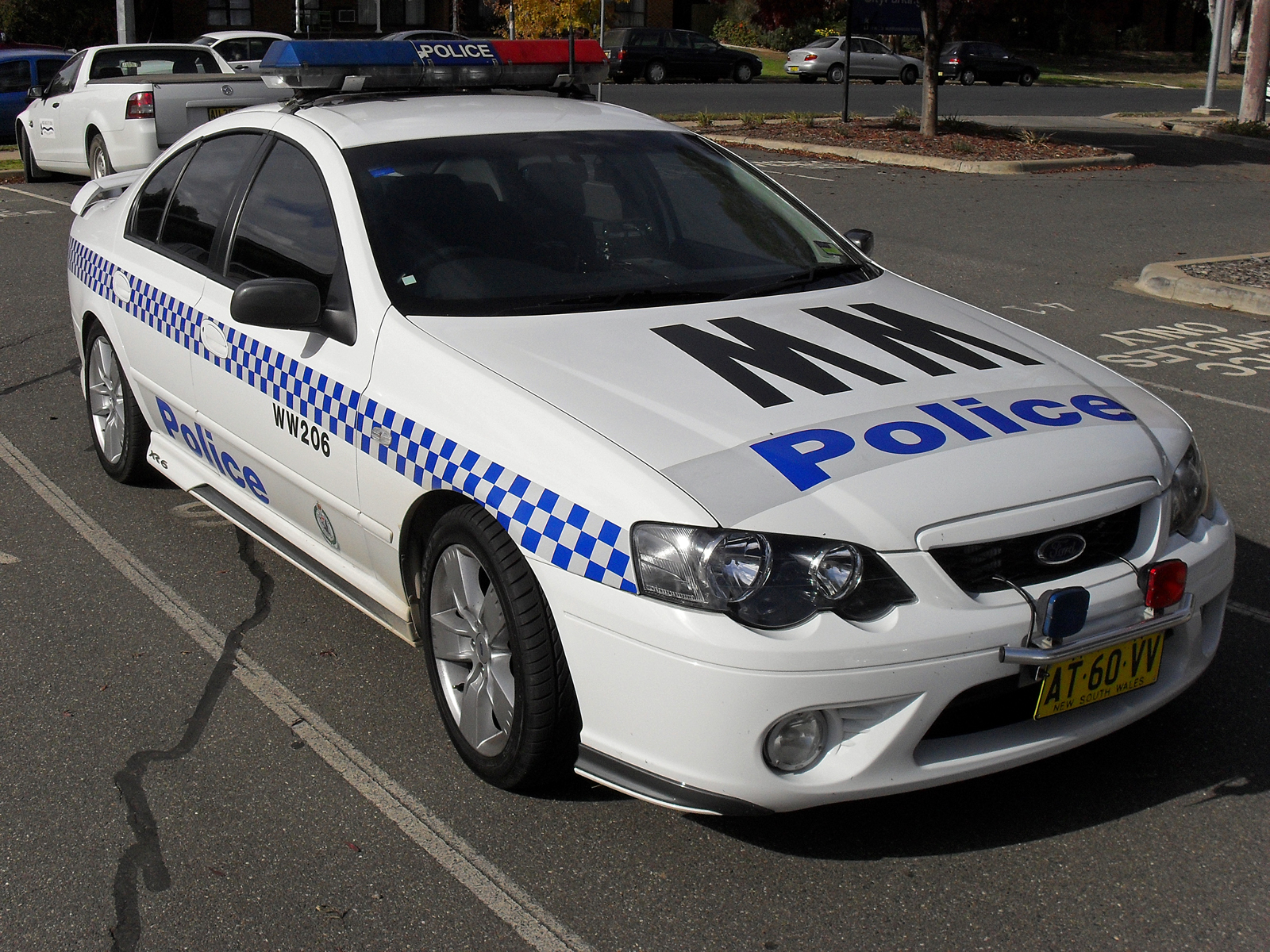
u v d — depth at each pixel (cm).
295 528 414
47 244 1098
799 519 269
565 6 2716
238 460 428
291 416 380
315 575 400
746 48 4828
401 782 329
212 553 478
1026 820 313
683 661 267
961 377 331
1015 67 4141
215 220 443
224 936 271
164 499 533
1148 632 295
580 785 328
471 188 388
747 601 265
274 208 411
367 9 3738
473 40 477
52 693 373
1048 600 278
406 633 358
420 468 323
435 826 310
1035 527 282
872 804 320
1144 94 3853
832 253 426
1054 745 293
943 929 274
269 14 3791
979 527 277
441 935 272
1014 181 1622
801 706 266
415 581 353
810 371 324
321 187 389
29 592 441
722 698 265
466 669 338
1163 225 1288
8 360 739
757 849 301
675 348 331
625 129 443
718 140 1969
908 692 270
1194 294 937
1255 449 604
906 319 372
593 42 507
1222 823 312
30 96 1528
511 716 309
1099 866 296
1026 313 890
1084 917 278
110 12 3356
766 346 337
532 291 361
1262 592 446
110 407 540
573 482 286
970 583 278
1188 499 321
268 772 334
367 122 408
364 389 346
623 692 278
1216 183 1661
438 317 346
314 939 271
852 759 274
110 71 1431
